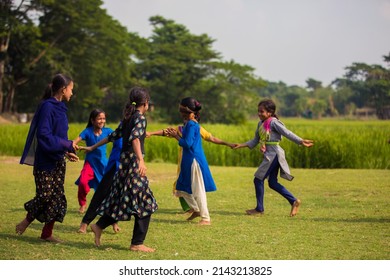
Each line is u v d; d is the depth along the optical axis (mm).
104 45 102125
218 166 29922
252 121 155250
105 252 10047
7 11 86000
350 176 22875
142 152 10102
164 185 19906
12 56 92375
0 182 20141
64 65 94625
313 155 30938
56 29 97062
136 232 10102
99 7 102562
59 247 10367
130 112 10203
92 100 105812
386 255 9922
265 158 14047
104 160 14047
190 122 12852
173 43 143125
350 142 31203
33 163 10656
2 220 12828
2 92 96125
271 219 13461
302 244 10703
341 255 9914
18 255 9750
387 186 19500
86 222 11688
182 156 12969
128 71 117375
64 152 10547
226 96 141250
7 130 40812
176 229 12164
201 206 12703
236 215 14055
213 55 132875
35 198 10641
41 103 10562
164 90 129250
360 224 12758
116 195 10094
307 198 16922
